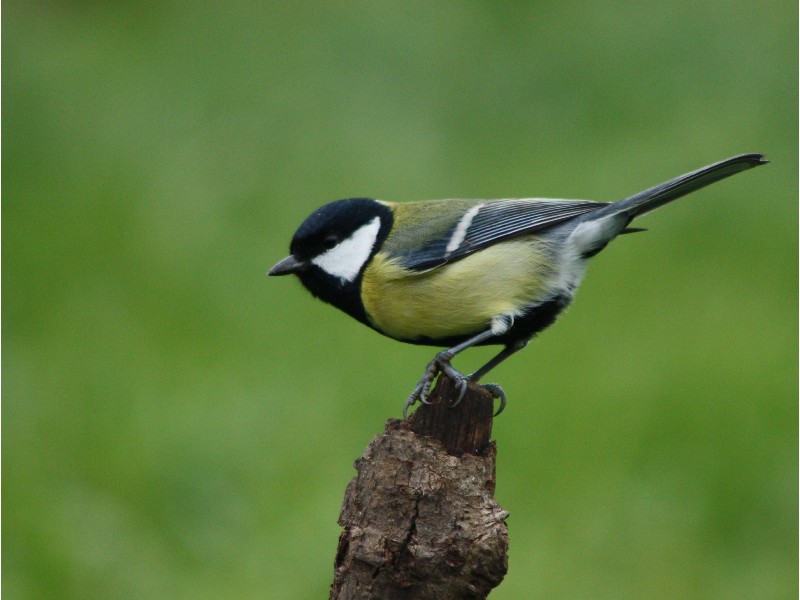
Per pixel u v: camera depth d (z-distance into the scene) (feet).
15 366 39.83
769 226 45.09
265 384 38.40
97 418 37.37
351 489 19.38
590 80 54.08
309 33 59.62
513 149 49.96
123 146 52.37
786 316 40.27
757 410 35.94
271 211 47.60
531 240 25.20
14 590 32.09
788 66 52.65
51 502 34.50
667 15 57.31
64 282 44.34
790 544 32.89
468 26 58.23
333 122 52.95
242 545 33.04
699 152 48.24
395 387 37.63
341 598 18.94
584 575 31.50
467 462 19.43
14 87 55.77
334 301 25.98
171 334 41.47
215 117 53.93
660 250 44.21
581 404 36.22
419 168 49.06
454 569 18.69
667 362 37.88
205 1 64.18
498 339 25.62
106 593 32.09
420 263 24.56
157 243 46.37
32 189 49.62
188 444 36.17
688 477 34.32
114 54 59.21
